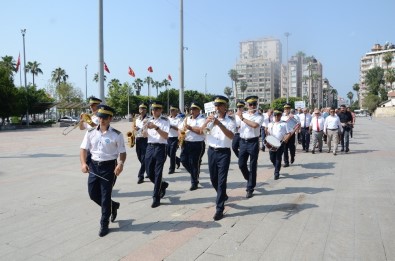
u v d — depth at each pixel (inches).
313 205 253.4
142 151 334.6
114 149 206.5
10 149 649.6
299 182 334.3
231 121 236.2
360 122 1916.8
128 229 210.2
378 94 4121.6
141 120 334.0
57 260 170.6
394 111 3245.6
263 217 227.9
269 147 345.1
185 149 305.4
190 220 224.7
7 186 329.7
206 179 354.6
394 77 3818.9
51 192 304.3
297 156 517.3
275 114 354.0
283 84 5014.8
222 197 228.7
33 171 410.9
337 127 527.8
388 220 218.2
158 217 231.9
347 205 252.2
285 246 180.9
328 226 208.8
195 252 175.5
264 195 285.9
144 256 172.4
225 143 232.5
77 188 319.6
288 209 244.8
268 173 384.5
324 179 346.0
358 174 369.4
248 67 5068.9
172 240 191.6
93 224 220.4
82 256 174.4
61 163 473.1
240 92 5012.3
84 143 208.1
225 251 175.9
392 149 597.6
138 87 4055.1
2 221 228.1
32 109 1919.3
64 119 2146.9
